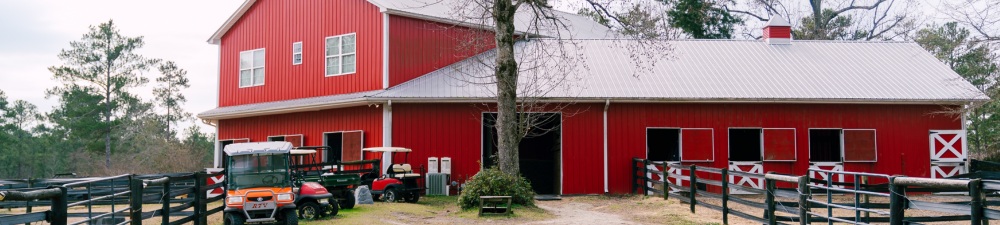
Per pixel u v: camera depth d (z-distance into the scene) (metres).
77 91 47.94
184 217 13.93
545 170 27.80
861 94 23.19
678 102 22.91
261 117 26.25
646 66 24.52
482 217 16.23
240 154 14.53
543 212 17.36
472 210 17.11
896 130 23.55
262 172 14.55
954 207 8.90
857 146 23.34
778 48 27.03
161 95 54.19
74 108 48.28
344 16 24.16
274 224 14.63
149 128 51.59
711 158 22.97
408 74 23.30
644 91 22.75
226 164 14.73
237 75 27.22
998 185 8.34
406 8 23.55
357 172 19.83
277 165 14.65
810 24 45.19
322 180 17.17
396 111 22.16
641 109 22.92
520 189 17.52
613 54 25.48
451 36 24.41
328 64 24.41
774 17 27.64
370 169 20.20
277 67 25.92
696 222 15.77
